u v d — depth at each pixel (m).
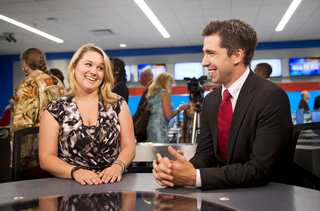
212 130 1.15
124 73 2.51
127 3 5.34
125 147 1.26
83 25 6.71
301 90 8.62
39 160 1.19
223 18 6.28
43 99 2.04
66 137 1.18
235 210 0.62
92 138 1.19
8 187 0.87
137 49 9.52
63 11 5.74
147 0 5.19
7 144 3.17
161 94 2.44
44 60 2.18
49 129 1.17
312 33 7.73
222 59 1.02
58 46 8.90
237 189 0.83
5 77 10.09
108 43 8.66
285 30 7.40
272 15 6.12
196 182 0.83
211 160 1.18
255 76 1.06
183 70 9.25
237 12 5.91
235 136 1.01
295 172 1.27
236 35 0.99
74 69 1.26
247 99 1.01
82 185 0.90
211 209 0.63
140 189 0.83
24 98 1.97
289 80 8.71
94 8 5.58
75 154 1.18
